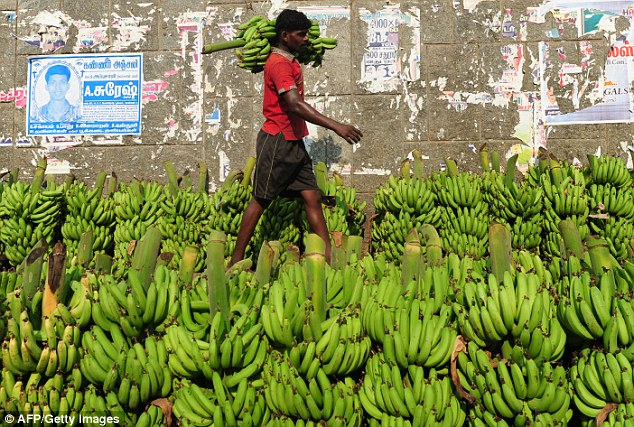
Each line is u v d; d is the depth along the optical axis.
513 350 2.51
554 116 6.09
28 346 2.49
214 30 6.28
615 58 6.08
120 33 6.37
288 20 4.59
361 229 5.89
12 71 6.43
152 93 6.32
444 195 5.20
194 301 2.83
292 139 4.56
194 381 2.65
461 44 6.17
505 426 2.46
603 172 5.05
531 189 4.90
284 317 2.59
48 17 6.42
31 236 5.23
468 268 3.12
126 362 2.50
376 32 6.20
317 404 2.48
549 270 3.36
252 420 2.48
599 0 6.09
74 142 6.35
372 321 2.62
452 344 2.59
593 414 2.47
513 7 6.16
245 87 6.24
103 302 2.62
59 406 2.53
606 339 2.50
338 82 6.20
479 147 6.10
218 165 6.23
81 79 6.38
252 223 4.66
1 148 6.41
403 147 6.14
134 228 5.23
